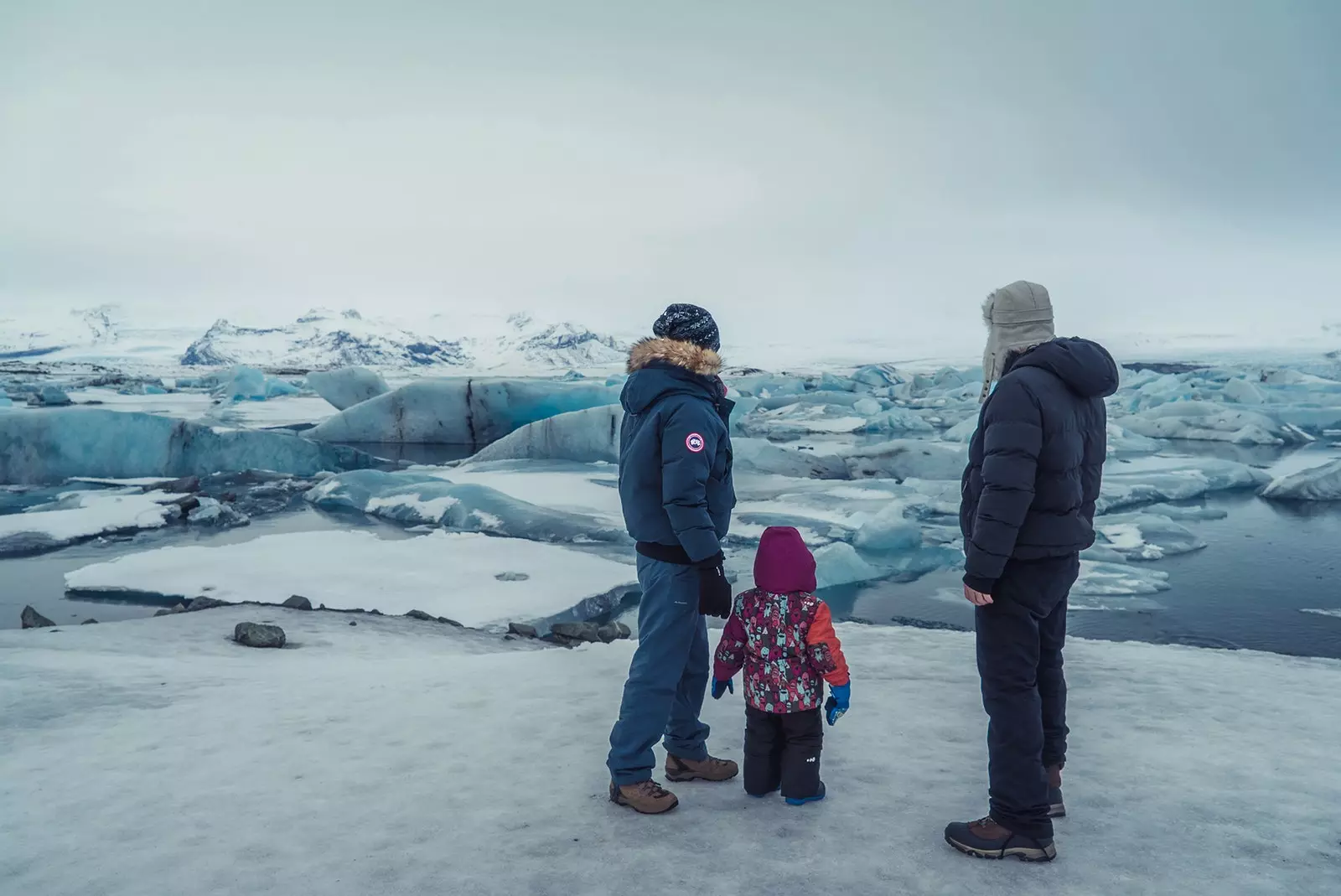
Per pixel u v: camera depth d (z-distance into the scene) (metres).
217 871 2.65
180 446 25.62
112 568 12.54
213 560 12.80
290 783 3.42
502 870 2.58
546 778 3.37
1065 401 2.47
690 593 2.95
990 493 2.43
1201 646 9.94
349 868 2.64
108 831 2.99
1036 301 2.68
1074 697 4.86
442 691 4.98
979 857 2.55
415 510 18.33
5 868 2.71
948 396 52.84
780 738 3.07
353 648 7.92
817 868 2.51
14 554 14.96
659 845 2.71
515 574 11.94
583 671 5.44
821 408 46.19
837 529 16.70
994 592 2.52
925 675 5.49
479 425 37.03
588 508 18.55
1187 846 2.63
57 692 5.01
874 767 3.45
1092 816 2.88
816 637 2.88
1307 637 10.36
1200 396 47.88
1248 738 3.93
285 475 24.22
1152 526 16.86
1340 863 2.50
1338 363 73.56
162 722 4.41
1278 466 27.88
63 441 24.77
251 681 5.58
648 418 2.88
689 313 2.98
